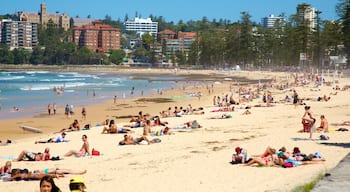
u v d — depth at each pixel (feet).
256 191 52.13
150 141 105.70
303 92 270.05
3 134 151.43
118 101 269.64
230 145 95.45
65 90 363.76
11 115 207.21
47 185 39.34
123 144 105.19
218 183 60.03
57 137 117.39
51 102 265.95
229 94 300.40
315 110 168.14
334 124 122.01
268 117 152.97
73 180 43.16
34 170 76.07
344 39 432.66
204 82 479.82
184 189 58.29
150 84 450.30
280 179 58.23
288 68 632.79
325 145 86.58
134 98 288.92
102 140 115.14
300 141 93.76
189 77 604.49
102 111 219.82
